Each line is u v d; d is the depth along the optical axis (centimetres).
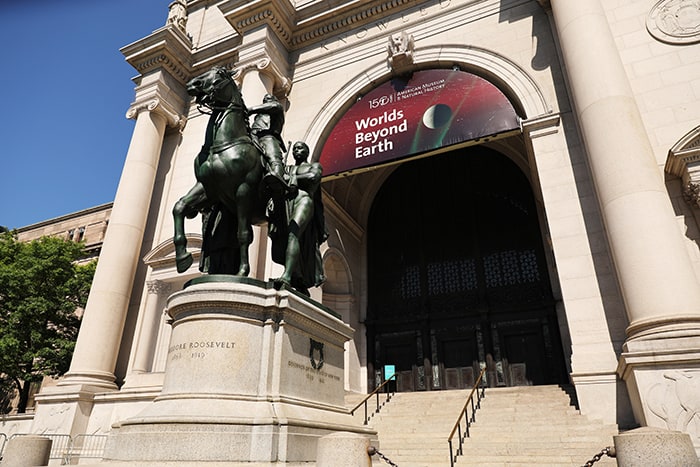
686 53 1197
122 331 1602
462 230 2075
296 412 495
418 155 1486
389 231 2200
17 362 2320
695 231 1023
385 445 984
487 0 1599
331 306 1920
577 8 1192
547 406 1103
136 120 1914
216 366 491
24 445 577
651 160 984
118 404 1388
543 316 1780
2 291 2420
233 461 426
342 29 1836
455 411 1205
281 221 652
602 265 1102
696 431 750
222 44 1981
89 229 3816
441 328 1906
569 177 1220
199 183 626
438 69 1589
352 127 1633
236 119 616
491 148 2145
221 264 644
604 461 763
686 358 787
